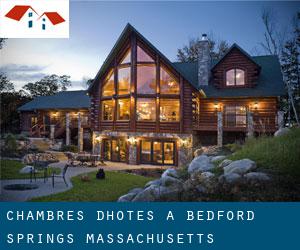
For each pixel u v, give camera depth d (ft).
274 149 29.07
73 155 62.13
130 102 66.44
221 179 22.84
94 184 39.37
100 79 73.97
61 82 179.93
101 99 73.56
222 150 47.39
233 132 71.31
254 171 24.30
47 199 29.81
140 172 53.83
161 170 55.98
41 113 111.45
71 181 41.22
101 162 64.80
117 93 69.41
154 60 66.08
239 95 69.41
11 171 46.75
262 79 73.31
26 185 36.27
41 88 170.09
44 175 41.70
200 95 69.72
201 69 77.36
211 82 77.87
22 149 73.82
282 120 61.11
